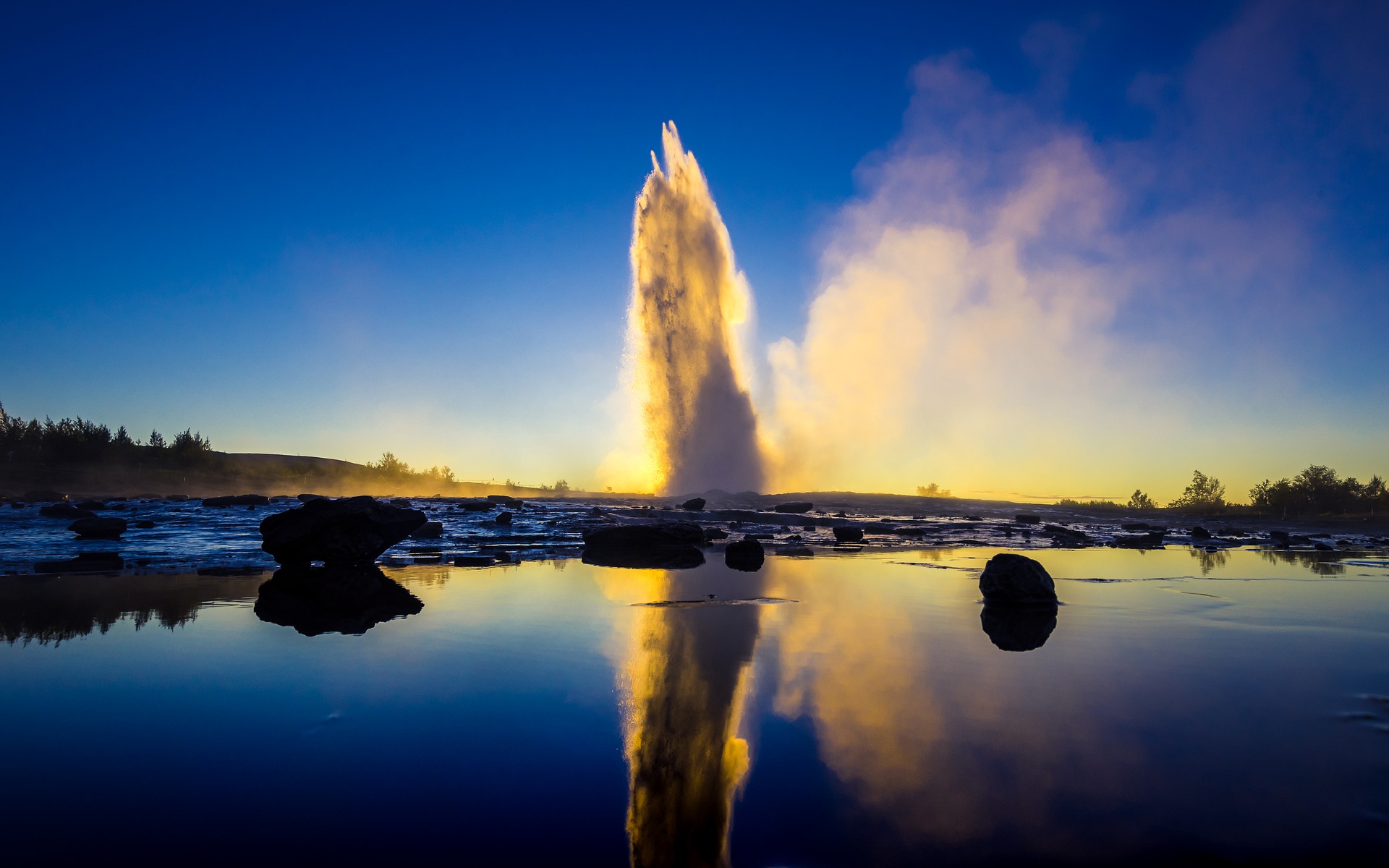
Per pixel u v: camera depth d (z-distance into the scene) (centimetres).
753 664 481
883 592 839
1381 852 232
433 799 271
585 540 1440
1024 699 404
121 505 2656
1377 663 499
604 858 228
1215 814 260
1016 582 765
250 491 5175
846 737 341
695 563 1180
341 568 1063
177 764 305
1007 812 260
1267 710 386
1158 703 398
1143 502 5191
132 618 638
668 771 298
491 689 418
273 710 378
